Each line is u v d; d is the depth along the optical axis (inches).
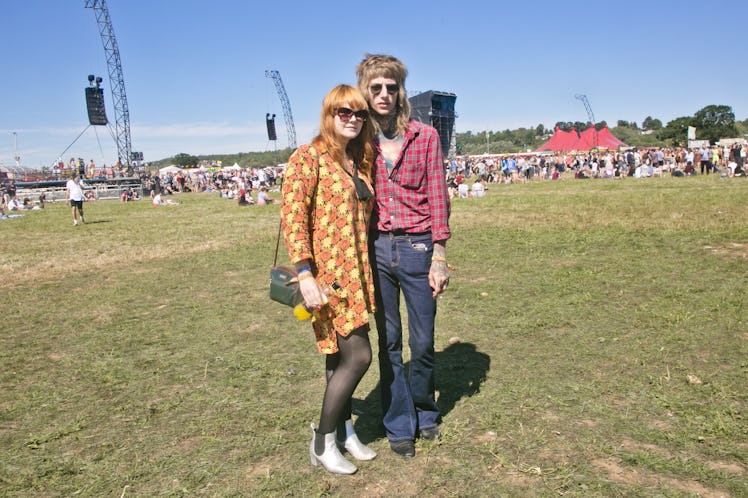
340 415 109.7
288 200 101.9
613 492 98.9
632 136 6141.7
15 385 165.6
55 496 106.7
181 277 326.3
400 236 115.6
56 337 214.8
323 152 105.4
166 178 2178.9
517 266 302.8
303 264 101.0
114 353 190.9
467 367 161.9
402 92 114.0
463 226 491.2
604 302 220.7
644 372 150.6
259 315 233.1
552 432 121.0
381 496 102.2
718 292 223.8
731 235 350.9
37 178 2219.5
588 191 913.5
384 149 114.7
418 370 120.0
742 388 137.0
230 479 109.8
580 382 146.6
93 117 2321.6
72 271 364.2
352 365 106.8
